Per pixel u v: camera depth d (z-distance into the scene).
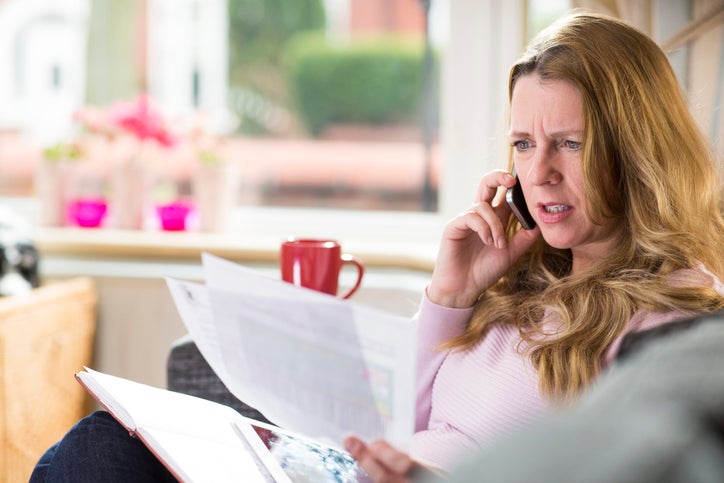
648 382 0.30
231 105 2.62
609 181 1.17
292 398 0.94
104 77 2.67
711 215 1.20
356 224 2.56
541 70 1.17
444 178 2.44
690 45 1.80
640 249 1.19
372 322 0.84
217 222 2.48
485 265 1.34
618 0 1.92
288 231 2.58
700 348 0.32
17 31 2.66
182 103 2.66
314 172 2.60
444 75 2.42
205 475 0.96
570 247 1.22
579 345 1.14
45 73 2.67
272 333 0.93
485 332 1.30
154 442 0.99
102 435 1.13
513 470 0.26
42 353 2.02
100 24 2.65
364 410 0.88
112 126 2.47
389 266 2.28
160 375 2.28
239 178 2.61
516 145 1.24
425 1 2.47
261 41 2.59
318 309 0.87
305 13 2.55
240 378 1.01
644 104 1.15
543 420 0.29
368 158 2.56
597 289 1.18
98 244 2.34
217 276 1.01
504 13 2.29
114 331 2.29
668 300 1.11
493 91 2.34
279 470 1.03
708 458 0.26
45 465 1.18
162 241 2.34
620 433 0.26
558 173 1.18
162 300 2.27
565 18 1.23
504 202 1.38
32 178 2.67
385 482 0.88
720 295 1.12
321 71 2.56
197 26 2.64
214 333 1.02
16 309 1.90
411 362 0.82
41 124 2.66
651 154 1.15
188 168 2.63
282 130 2.60
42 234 2.40
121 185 2.50
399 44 2.51
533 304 1.26
